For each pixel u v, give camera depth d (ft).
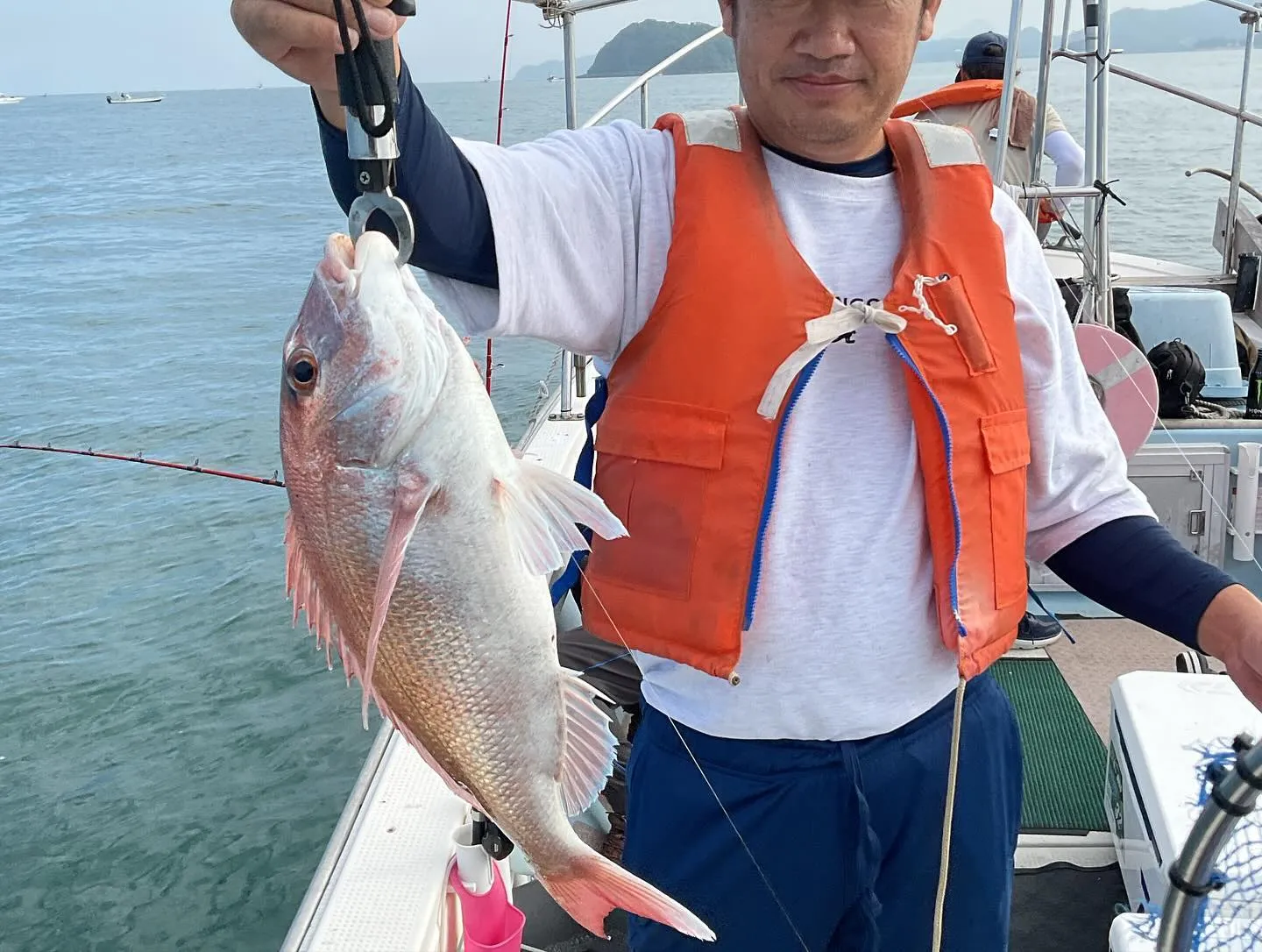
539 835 4.27
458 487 3.84
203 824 19.40
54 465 36.22
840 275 4.73
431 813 6.68
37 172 169.37
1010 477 4.81
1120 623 10.94
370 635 3.50
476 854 5.84
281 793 20.10
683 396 4.48
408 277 3.74
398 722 3.97
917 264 4.65
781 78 4.43
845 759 4.62
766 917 4.79
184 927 17.26
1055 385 5.13
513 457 4.09
